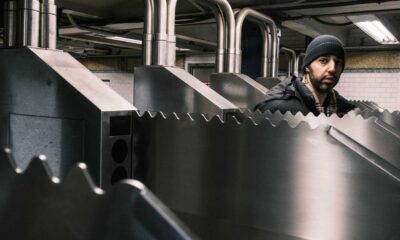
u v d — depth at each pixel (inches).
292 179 31.9
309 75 67.6
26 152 40.1
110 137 35.6
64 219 17.1
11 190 19.0
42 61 38.3
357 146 29.8
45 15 45.3
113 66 355.6
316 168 30.9
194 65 310.0
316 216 31.2
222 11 93.7
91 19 145.7
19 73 40.1
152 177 38.6
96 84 38.6
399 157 44.9
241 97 92.5
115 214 15.5
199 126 35.9
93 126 35.0
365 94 250.2
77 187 16.7
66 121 37.0
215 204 35.8
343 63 67.0
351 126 48.4
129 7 127.3
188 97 60.2
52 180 17.5
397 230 28.2
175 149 37.2
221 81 94.6
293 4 122.2
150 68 63.9
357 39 240.2
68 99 36.7
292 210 32.1
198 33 207.0
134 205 15.0
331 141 30.1
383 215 28.5
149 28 65.4
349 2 116.7
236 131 34.1
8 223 19.2
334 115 49.3
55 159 38.0
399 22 181.3
